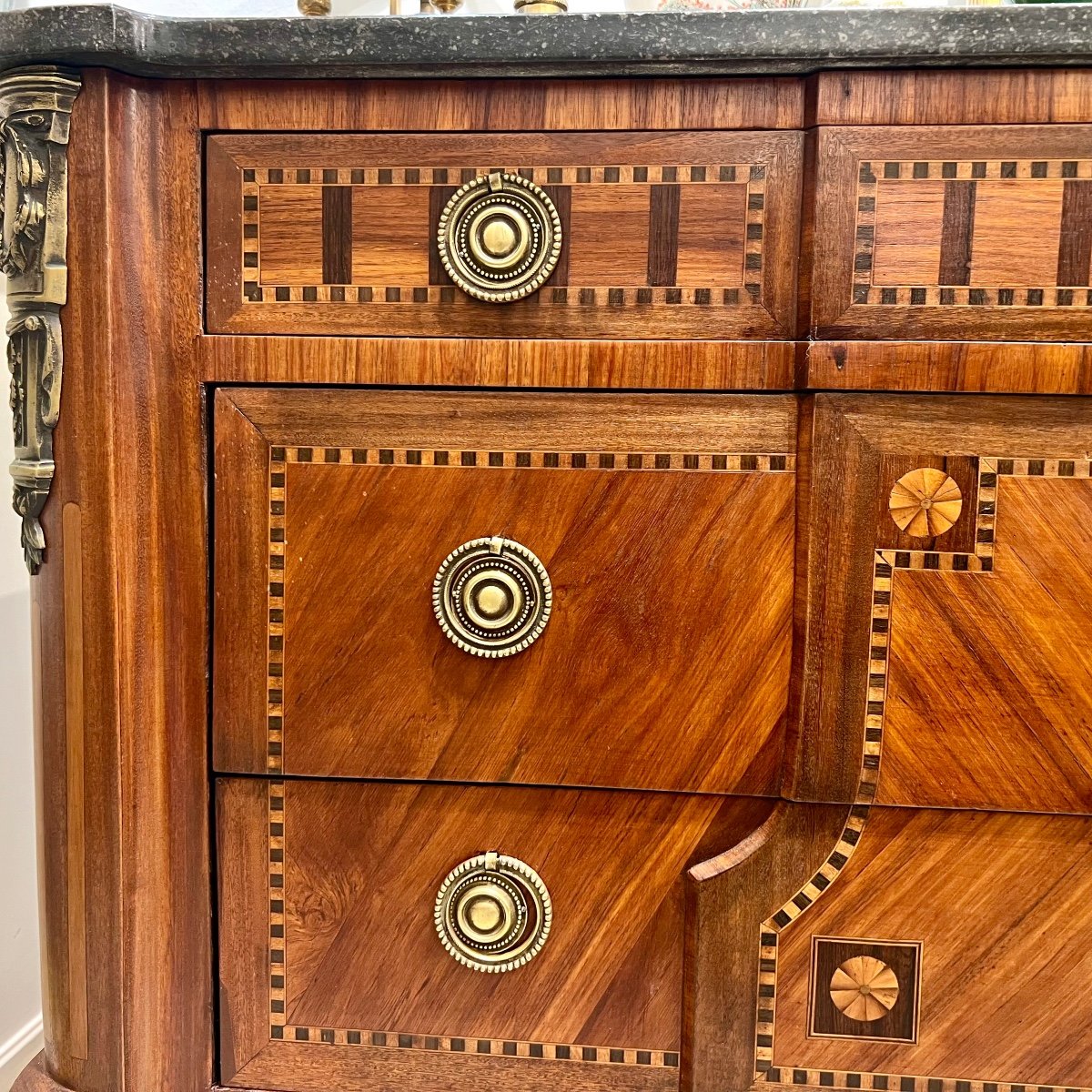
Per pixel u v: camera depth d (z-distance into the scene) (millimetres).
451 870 624
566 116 573
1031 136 547
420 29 542
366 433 599
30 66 546
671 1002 621
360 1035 639
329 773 618
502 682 605
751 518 585
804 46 528
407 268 588
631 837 615
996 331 558
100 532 575
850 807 595
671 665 597
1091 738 573
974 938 598
